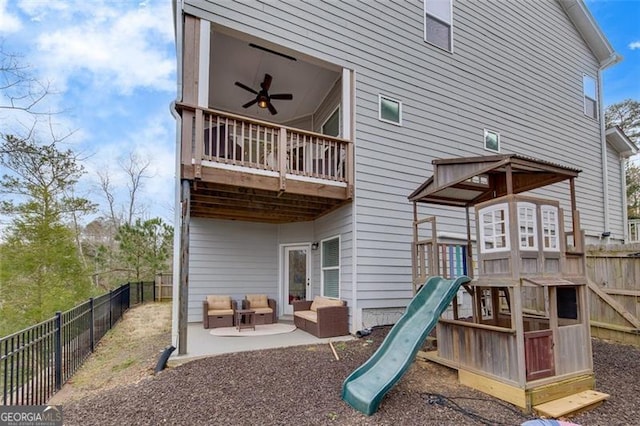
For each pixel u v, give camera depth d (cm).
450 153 839
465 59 889
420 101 809
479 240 462
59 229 1188
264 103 841
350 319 694
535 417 356
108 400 390
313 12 691
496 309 542
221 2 604
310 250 941
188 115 554
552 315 419
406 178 772
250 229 959
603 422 353
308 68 808
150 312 1102
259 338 666
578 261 455
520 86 985
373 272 713
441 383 449
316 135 673
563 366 412
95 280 1642
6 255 1105
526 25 1016
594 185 1137
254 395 398
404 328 458
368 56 749
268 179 611
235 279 929
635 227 1293
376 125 745
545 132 1025
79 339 587
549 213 440
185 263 548
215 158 568
